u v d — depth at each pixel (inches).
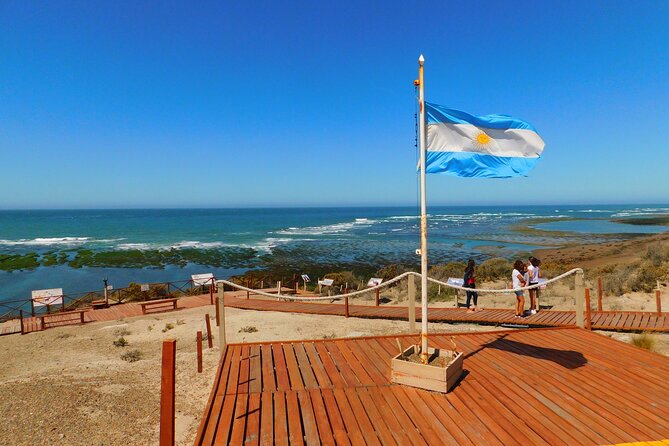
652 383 208.1
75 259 1641.2
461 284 526.9
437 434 160.1
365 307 572.7
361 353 260.8
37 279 1256.2
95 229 3344.0
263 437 159.5
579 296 314.7
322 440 156.8
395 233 2689.5
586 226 3107.8
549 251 1635.1
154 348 441.4
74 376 332.5
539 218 4387.3
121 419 252.2
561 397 192.1
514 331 308.2
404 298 679.7
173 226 3654.0
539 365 234.7
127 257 1674.5
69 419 247.6
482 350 263.0
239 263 1546.5
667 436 157.1
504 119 225.0
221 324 271.6
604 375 218.8
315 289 896.3
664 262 797.9
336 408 183.5
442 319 467.2
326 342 286.7
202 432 161.9
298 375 223.3
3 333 542.3
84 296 909.8
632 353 256.7
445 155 223.3
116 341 468.1
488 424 167.2
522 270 460.8
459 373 215.2
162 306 676.7
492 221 3922.2
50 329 561.3
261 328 484.1
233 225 3764.8
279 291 807.1
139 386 311.1
